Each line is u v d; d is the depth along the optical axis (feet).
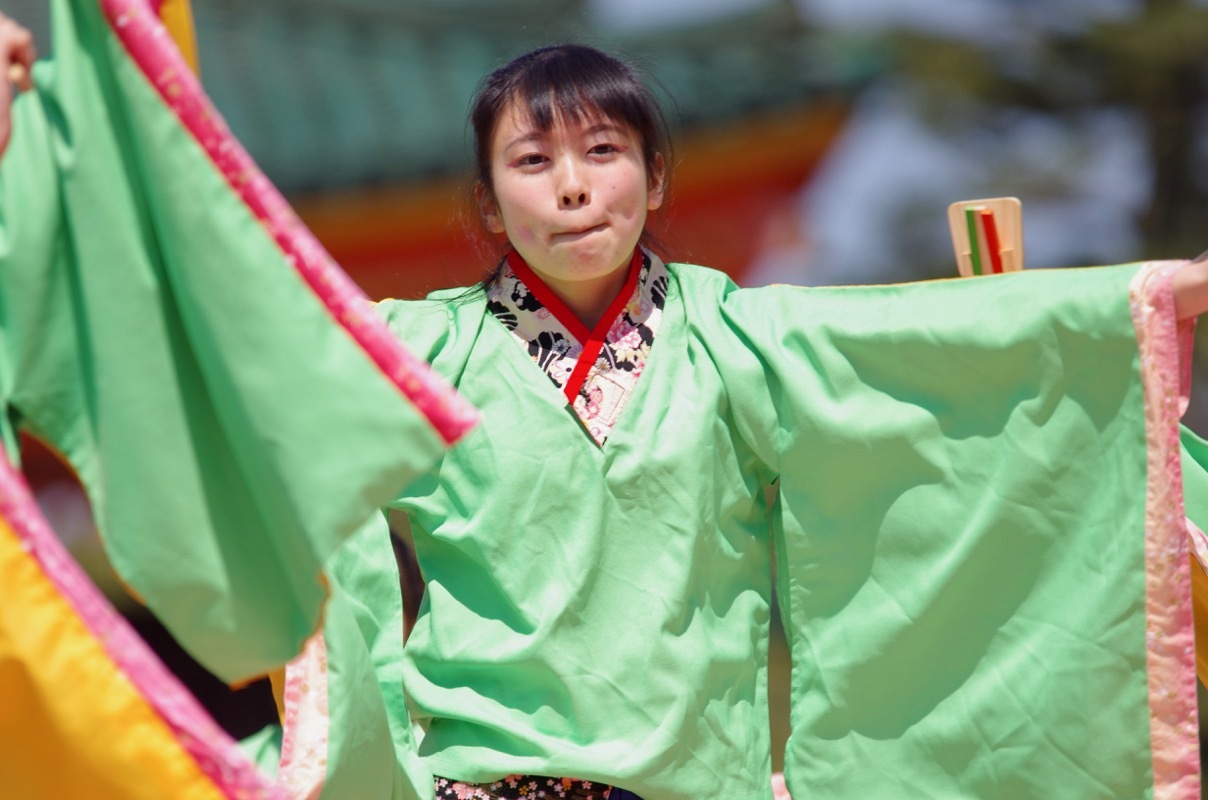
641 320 25.27
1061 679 22.62
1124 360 22.21
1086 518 22.66
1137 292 22.02
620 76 25.09
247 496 19.12
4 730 17.94
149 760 17.74
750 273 101.91
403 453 17.99
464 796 23.59
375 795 22.74
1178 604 21.98
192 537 18.62
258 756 22.76
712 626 24.38
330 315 18.25
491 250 29.55
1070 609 22.70
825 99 96.43
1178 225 103.45
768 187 99.09
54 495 100.53
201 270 18.13
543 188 24.36
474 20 104.83
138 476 18.49
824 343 24.38
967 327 23.30
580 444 24.34
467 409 18.13
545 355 25.02
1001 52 103.24
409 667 24.59
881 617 24.02
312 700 22.17
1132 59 99.81
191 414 18.83
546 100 24.40
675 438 24.35
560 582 23.79
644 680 23.49
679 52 98.07
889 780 23.93
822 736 24.39
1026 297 23.00
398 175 90.94
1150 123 103.09
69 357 18.86
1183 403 22.17
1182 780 21.99
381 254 94.02
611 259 24.52
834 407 24.17
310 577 18.70
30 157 18.71
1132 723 22.16
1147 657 22.04
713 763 23.80
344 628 22.59
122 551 18.57
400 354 18.19
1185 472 25.23
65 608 17.89
